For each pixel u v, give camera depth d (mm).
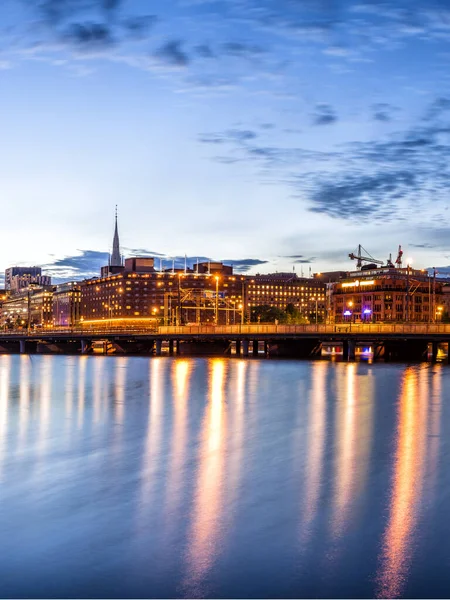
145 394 72438
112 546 25281
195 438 44719
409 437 44969
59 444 42656
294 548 25000
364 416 54625
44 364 132125
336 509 29078
